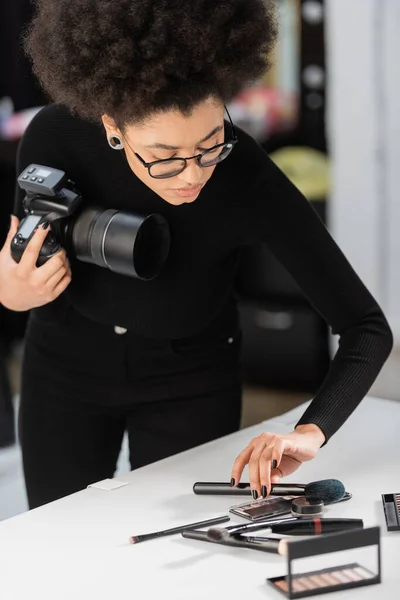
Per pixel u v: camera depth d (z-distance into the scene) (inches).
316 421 66.4
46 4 61.7
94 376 78.0
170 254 71.5
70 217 69.3
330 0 140.3
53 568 54.2
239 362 82.3
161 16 55.5
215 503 62.5
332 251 71.1
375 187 143.4
